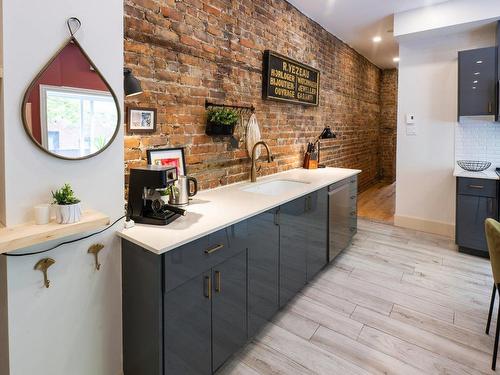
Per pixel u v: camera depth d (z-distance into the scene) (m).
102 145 1.42
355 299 2.43
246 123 2.82
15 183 1.18
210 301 1.56
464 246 3.29
